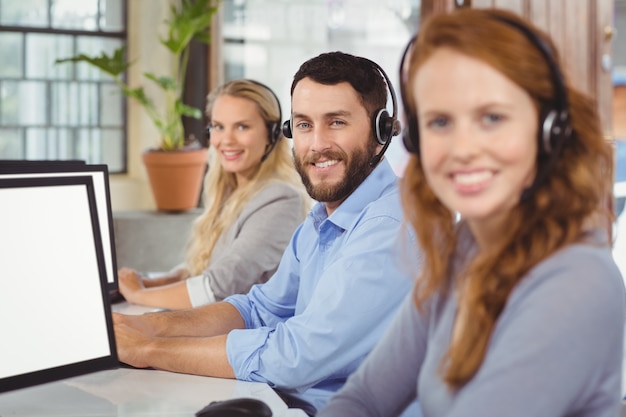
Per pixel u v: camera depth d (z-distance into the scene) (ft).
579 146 3.24
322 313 5.47
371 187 6.07
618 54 19.95
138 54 17.88
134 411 4.82
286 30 17.10
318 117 6.12
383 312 5.46
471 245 3.64
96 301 4.87
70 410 4.83
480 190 3.14
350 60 6.13
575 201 3.20
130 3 17.83
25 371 4.51
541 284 3.12
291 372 5.49
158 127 16.49
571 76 3.29
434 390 3.49
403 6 17.37
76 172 6.97
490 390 3.08
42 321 4.61
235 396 5.19
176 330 6.68
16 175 4.78
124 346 5.90
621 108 16.57
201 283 8.21
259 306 7.07
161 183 16.29
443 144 3.16
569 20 14.69
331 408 4.11
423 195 3.62
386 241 5.48
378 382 4.07
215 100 8.96
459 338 3.34
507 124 3.09
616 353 3.11
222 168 9.15
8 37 17.06
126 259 15.67
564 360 2.99
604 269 3.09
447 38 3.10
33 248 4.63
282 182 8.64
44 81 17.40
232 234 8.67
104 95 17.87
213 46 16.80
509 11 3.17
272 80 17.15
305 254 6.59
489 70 3.05
